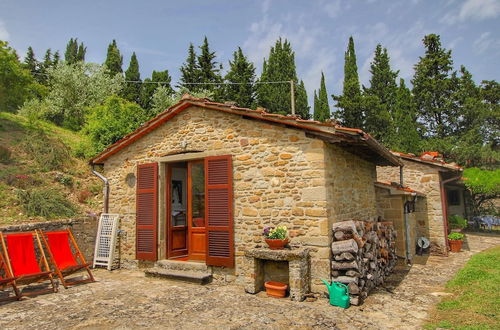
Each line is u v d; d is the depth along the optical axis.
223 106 6.36
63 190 9.83
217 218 6.28
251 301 5.12
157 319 4.36
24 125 13.77
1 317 4.47
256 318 4.36
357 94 20.41
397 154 10.63
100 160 8.45
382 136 20.17
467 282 6.12
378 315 4.50
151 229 7.25
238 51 22.73
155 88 25.23
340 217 5.97
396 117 20.44
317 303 4.98
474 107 20.17
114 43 34.34
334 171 5.90
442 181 10.73
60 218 8.24
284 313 4.55
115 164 8.24
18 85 14.89
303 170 5.57
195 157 6.80
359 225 5.59
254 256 5.51
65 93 18.88
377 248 6.58
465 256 9.60
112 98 15.98
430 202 10.23
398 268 7.89
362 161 7.62
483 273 6.67
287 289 5.51
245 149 6.23
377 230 6.71
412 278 6.84
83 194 9.80
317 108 25.38
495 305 4.68
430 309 4.76
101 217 8.13
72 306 4.95
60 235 6.60
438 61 21.47
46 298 5.40
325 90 24.73
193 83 24.09
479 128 20.42
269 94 22.70
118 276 7.02
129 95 24.94
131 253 7.71
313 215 5.39
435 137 20.84
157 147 7.50
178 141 7.17
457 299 5.13
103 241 7.98
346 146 6.25
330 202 5.53
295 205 5.58
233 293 5.58
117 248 7.88
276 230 5.52
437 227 10.01
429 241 10.02
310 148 5.55
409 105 20.92
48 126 15.71
